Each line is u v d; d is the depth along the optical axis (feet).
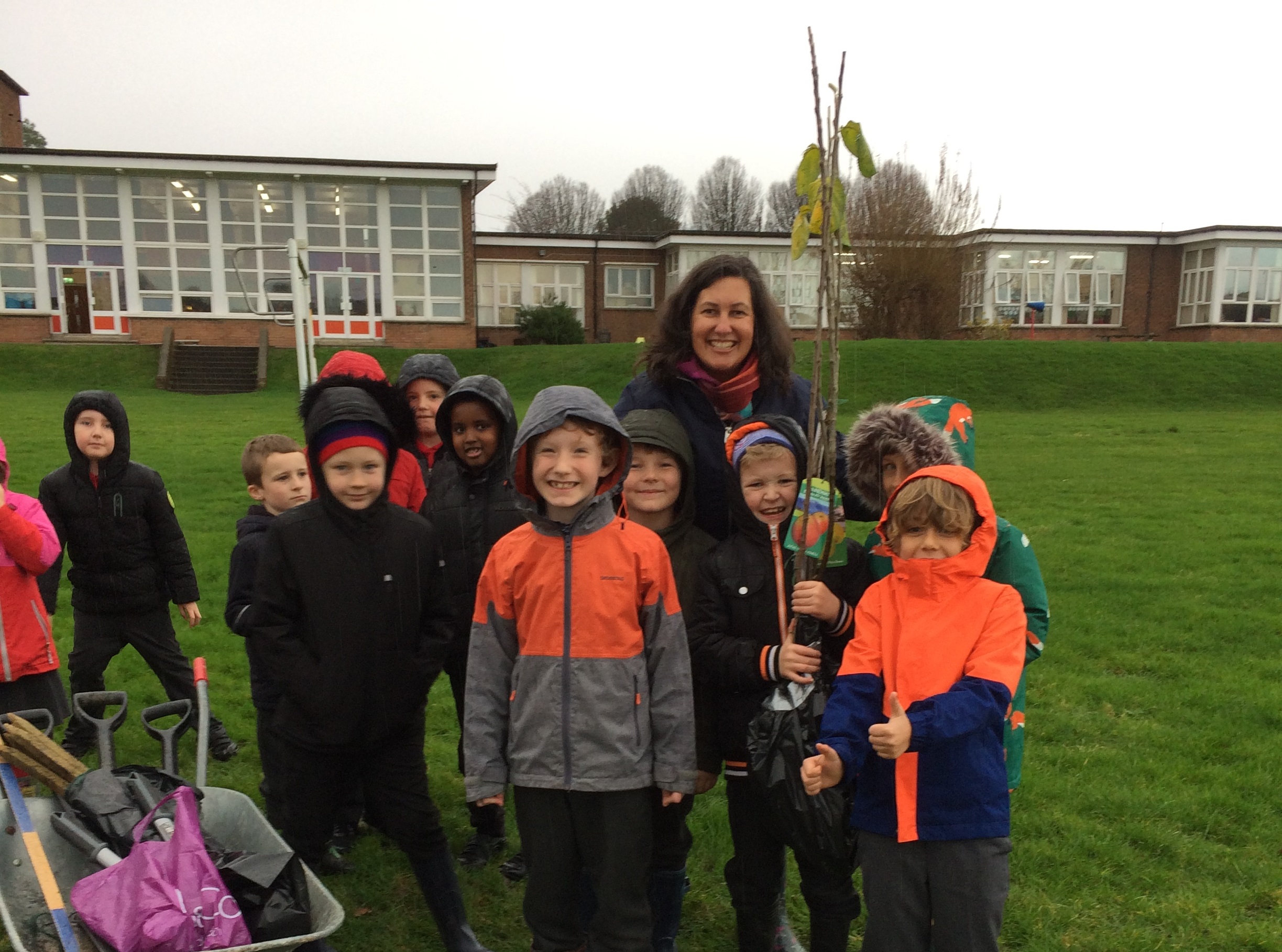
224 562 25.39
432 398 12.14
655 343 9.39
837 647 8.10
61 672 17.33
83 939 7.04
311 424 8.33
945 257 97.09
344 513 8.31
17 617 11.25
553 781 7.50
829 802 6.95
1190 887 10.21
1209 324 126.41
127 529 13.55
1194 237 127.03
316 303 101.76
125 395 76.54
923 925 6.95
